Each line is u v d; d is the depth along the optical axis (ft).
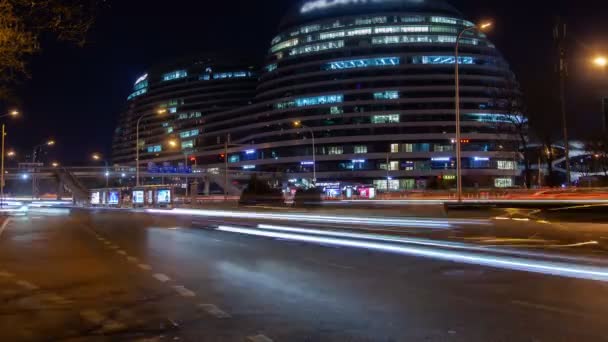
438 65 437.17
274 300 29.37
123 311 26.76
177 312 26.48
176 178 490.90
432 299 29.55
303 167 451.94
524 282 34.63
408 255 50.06
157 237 72.13
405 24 451.94
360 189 263.90
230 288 33.17
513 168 434.30
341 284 34.65
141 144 636.89
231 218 119.44
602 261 42.42
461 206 99.04
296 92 468.34
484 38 460.55
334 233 72.79
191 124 593.42
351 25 462.19
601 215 74.54
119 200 217.77
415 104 429.79
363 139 433.07
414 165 426.51
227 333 22.45
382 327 23.27
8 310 27.14
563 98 159.84
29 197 456.45
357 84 444.55
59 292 31.99
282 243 62.95
